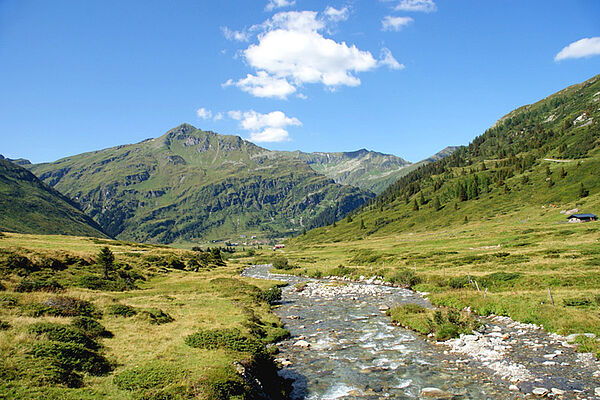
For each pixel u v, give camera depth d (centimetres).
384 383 1997
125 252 9012
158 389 1444
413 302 4422
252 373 1856
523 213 14862
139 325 2595
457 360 2306
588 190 14300
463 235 12756
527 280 4366
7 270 4603
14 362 1433
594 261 4884
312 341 2916
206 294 4900
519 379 1900
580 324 2567
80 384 1435
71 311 2553
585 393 1689
